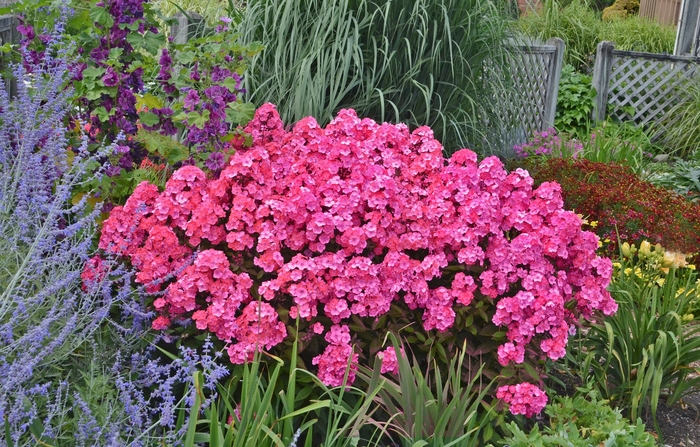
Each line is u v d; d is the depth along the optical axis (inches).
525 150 283.3
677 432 135.9
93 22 148.4
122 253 117.0
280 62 193.5
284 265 113.1
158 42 149.9
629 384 138.6
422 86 194.9
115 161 143.2
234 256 119.5
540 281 120.2
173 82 152.9
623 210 218.5
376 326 116.5
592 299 126.0
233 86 149.3
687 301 162.6
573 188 230.8
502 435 123.6
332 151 129.7
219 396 114.8
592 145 319.3
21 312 95.1
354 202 121.3
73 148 143.6
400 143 142.2
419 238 122.8
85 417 91.8
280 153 133.4
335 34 190.1
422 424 106.7
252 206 117.2
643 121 400.8
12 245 102.0
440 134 201.3
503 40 223.1
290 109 185.3
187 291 110.9
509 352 117.6
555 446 109.7
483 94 214.8
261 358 112.0
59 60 128.5
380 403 118.4
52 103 123.8
